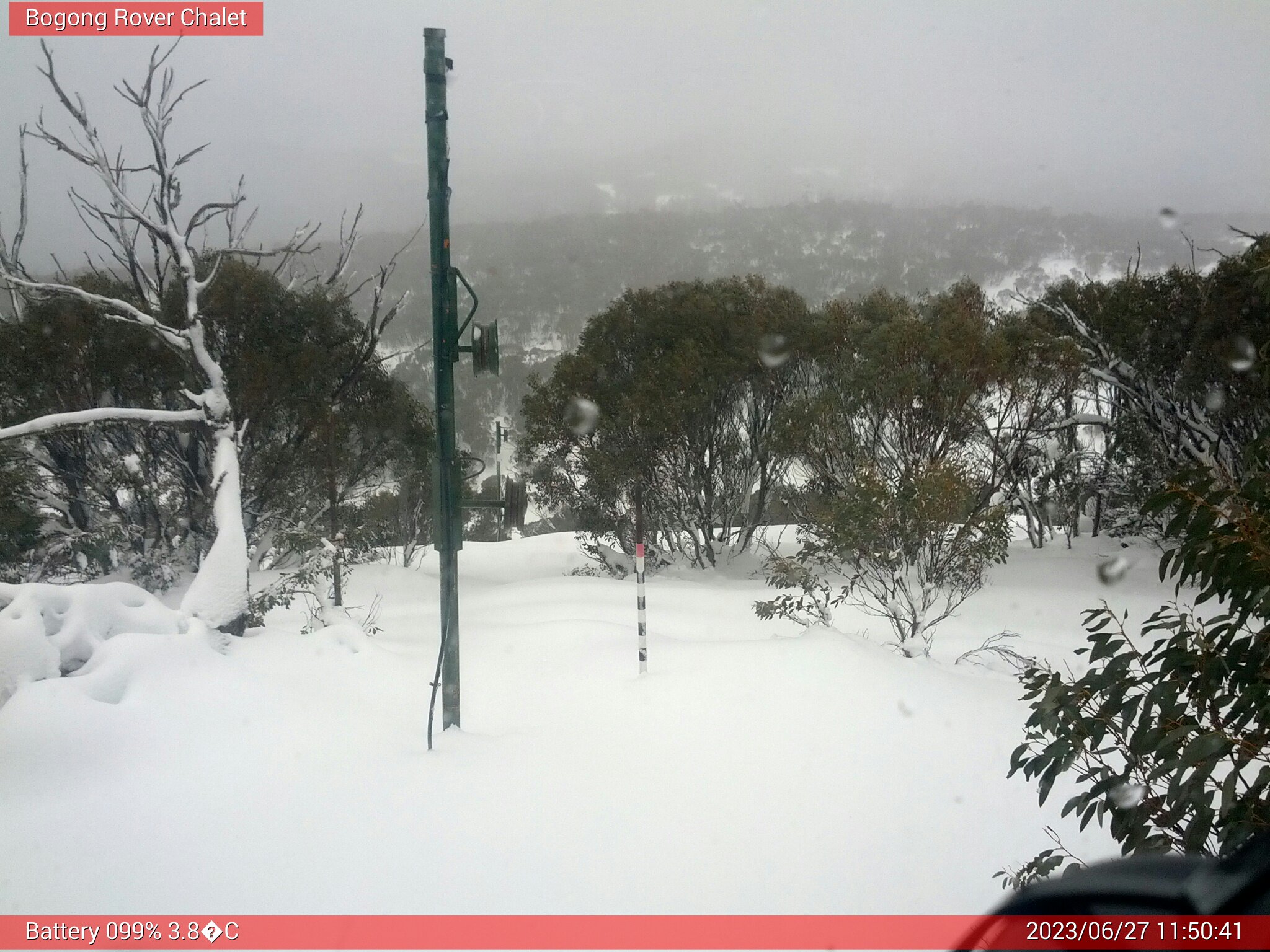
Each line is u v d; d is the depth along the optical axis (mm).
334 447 16922
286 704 5898
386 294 19344
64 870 4059
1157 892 2053
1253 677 2867
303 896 3807
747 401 20750
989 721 6016
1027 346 17359
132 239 13781
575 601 13172
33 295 13695
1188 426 17516
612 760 5336
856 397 16828
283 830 4414
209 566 8281
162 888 3898
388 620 11938
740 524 22047
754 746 5574
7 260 13625
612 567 20078
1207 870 2049
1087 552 18859
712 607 12625
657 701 6395
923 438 16281
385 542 19797
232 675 6020
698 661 7258
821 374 19938
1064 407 18984
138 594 6676
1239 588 2941
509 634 9305
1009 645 10203
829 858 4125
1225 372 16016
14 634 5637
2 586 6027
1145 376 18484
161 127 11266
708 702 6293
